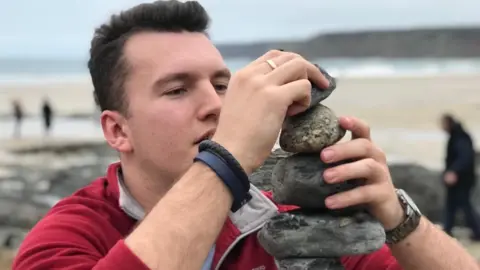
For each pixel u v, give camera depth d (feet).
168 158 7.13
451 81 277.85
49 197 59.88
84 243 6.95
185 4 7.41
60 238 6.95
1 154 100.07
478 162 61.72
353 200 5.97
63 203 7.70
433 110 147.95
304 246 6.01
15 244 42.06
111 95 7.52
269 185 7.72
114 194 7.72
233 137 5.90
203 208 5.76
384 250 7.96
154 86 7.11
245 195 5.95
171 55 7.12
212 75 7.24
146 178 7.44
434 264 6.89
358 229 6.00
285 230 6.09
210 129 7.06
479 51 547.08
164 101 7.08
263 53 6.47
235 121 5.94
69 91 313.32
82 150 102.63
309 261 6.10
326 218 6.08
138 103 7.22
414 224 6.81
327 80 6.32
